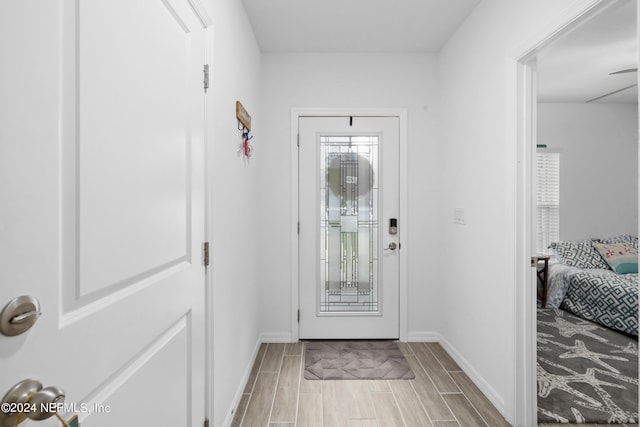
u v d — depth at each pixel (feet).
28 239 1.78
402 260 9.47
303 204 9.53
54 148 1.95
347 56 9.43
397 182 9.52
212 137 4.65
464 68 7.84
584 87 12.10
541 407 6.31
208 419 4.60
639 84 3.58
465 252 7.79
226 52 5.55
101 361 2.34
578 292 11.71
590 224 14.11
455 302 8.34
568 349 8.96
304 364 8.07
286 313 9.52
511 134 5.93
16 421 1.67
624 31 8.12
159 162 3.21
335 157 9.57
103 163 2.37
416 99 9.45
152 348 3.16
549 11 4.93
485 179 6.87
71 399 2.06
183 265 3.85
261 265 9.45
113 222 2.50
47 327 1.88
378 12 7.51
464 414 6.16
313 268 9.55
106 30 2.40
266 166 9.44
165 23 3.33
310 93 9.43
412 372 7.69
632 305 9.91
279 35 8.48
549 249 14.11
